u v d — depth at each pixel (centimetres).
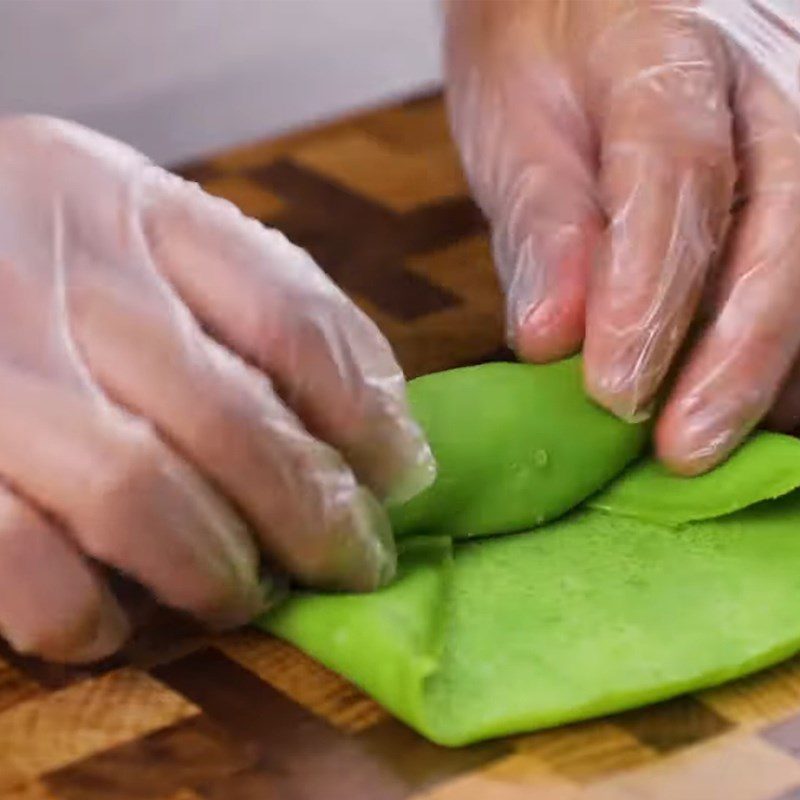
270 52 103
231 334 67
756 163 75
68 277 67
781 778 64
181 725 66
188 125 101
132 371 66
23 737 65
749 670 66
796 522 71
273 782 64
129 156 70
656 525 71
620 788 64
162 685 67
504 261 77
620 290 72
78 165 69
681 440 71
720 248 74
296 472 66
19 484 66
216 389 66
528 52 81
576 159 78
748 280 73
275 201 87
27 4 96
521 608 68
